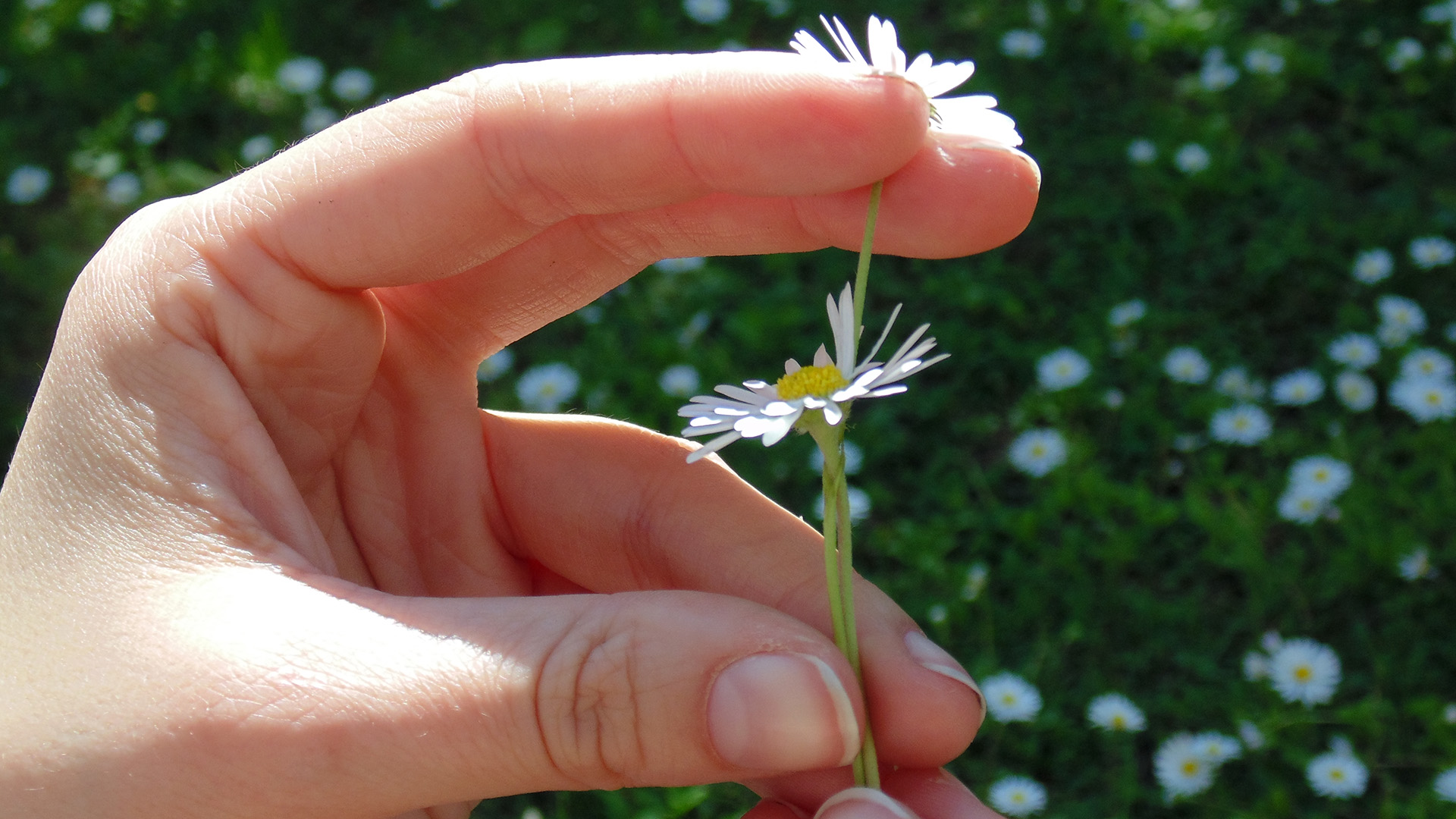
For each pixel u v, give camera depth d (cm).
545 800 35
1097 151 54
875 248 23
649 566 25
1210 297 48
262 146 57
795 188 22
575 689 21
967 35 61
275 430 23
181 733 21
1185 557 40
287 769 21
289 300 23
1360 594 39
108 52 62
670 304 49
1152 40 59
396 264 23
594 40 63
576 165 22
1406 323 45
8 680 21
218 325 23
